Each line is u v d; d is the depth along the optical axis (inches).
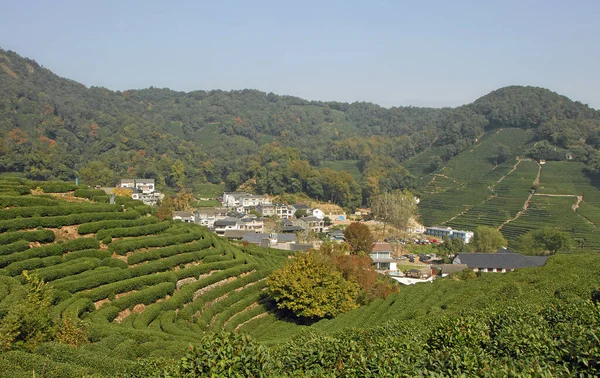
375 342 1004.6
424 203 6456.7
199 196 7042.3
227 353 759.1
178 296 1817.2
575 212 5123.0
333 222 5890.8
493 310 1202.6
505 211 5521.7
